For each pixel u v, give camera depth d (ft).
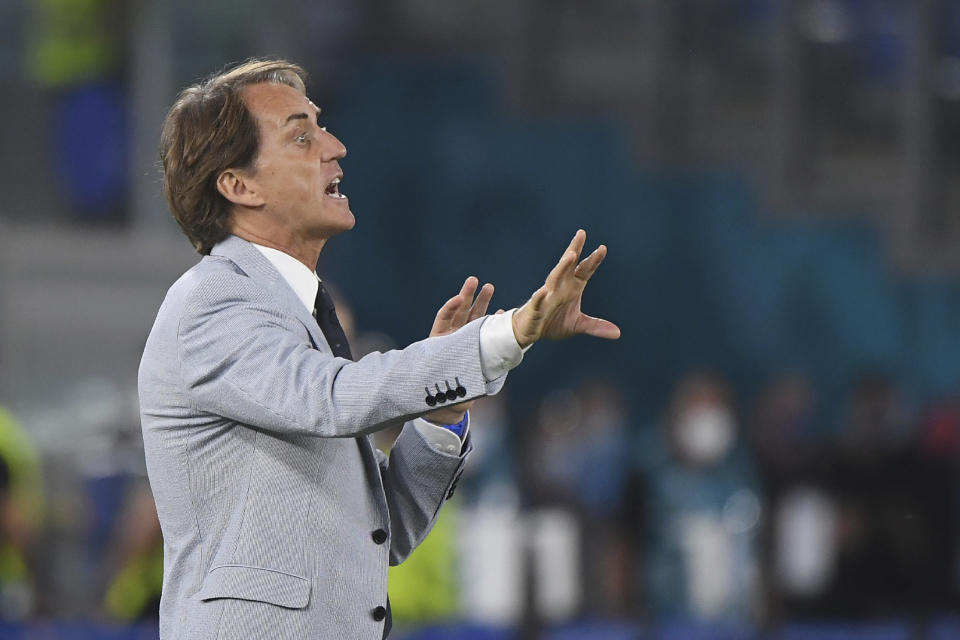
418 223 120.67
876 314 114.93
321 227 28.58
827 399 115.24
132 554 63.41
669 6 120.06
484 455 91.56
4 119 104.32
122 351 104.53
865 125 117.50
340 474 27.35
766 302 117.39
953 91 114.83
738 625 72.59
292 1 108.99
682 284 118.93
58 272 103.96
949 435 96.58
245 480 26.91
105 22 102.53
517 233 120.57
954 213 114.93
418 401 25.70
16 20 104.22
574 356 118.93
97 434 85.15
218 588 26.30
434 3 124.57
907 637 70.28
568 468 97.66
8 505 70.59
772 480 85.15
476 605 77.77
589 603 81.00
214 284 27.32
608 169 120.57
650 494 84.89
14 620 67.41
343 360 26.55
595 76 122.72
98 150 103.45
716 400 89.40
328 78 119.75
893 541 83.10
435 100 122.52
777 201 117.29
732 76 120.26
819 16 117.91
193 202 28.50
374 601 27.40
